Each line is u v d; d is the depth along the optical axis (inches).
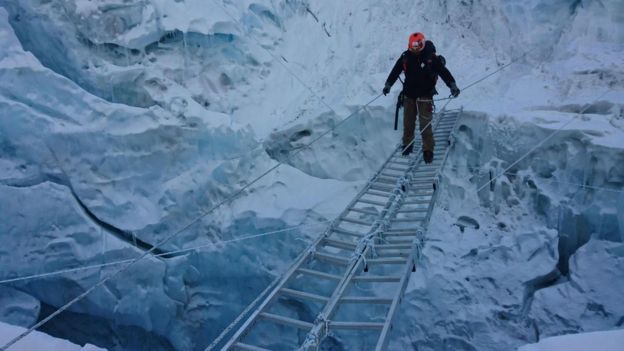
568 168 240.1
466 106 287.4
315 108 322.3
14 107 274.4
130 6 311.7
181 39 326.3
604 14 288.2
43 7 301.3
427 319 251.6
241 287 302.2
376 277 134.7
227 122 301.4
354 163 306.5
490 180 257.3
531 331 230.8
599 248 231.0
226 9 347.6
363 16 368.5
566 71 276.7
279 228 284.0
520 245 248.1
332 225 171.3
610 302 216.4
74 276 278.1
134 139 286.5
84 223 280.8
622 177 223.3
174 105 303.4
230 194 300.2
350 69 342.6
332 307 116.5
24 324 281.4
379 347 101.0
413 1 368.2
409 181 199.5
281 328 291.0
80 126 282.8
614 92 253.3
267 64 359.3
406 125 203.9
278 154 321.7
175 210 291.1
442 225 271.3
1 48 287.1
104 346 311.1
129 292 282.2
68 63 305.6
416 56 187.2
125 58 312.5
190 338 302.5
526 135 253.4
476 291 245.9
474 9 344.2
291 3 390.0
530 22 311.9
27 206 274.7
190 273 295.6
